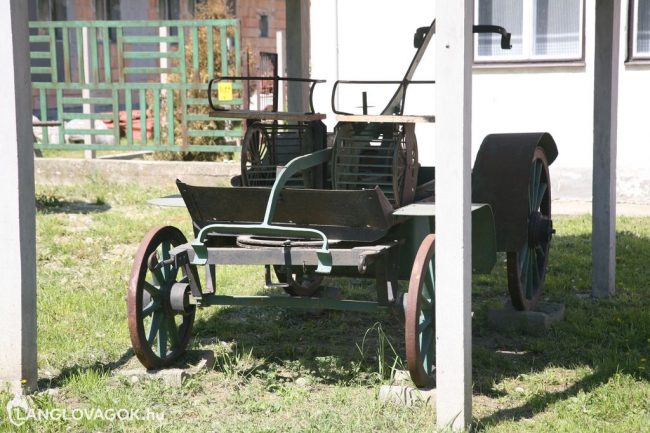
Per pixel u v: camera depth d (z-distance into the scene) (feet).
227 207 20.56
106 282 30.48
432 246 19.58
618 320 25.11
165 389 20.13
